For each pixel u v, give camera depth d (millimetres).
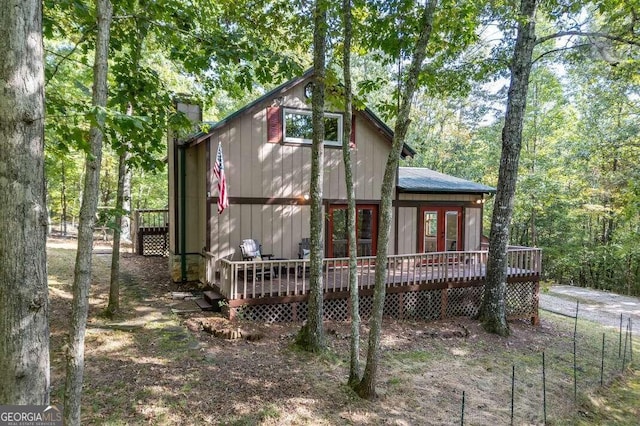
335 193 11281
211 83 7383
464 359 7766
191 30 6301
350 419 5062
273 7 6906
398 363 7168
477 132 25750
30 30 2463
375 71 25375
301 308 8672
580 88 19344
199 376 5602
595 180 17812
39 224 2541
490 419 5660
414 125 27922
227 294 8242
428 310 10156
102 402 4723
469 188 12789
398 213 12391
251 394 5309
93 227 3453
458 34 6336
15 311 2438
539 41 9250
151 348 6371
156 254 15289
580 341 9789
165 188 24672
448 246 13250
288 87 10406
